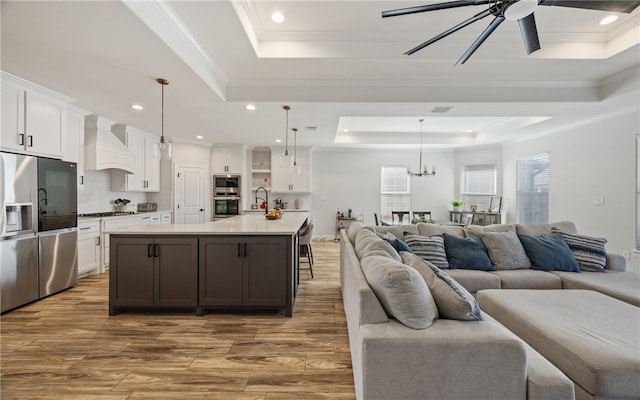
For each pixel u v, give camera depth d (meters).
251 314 3.01
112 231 2.90
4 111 2.96
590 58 3.10
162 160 6.36
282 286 2.95
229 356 2.21
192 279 2.95
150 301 2.95
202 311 2.96
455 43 3.00
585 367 1.43
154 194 6.38
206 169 6.88
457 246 3.22
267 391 1.83
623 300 2.40
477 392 1.33
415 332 1.40
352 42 3.04
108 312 3.02
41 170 3.30
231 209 7.07
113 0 1.82
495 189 7.26
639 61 3.18
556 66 3.31
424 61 3.18
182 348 2.32
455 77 3.64
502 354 1.32
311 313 3.03
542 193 6.06
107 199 5.31
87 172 4.90
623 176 4.27
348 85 3.75
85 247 4.15
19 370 2.02
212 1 2.18
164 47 2.38
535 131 5.76
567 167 5.27
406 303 1.46
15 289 3.03
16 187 3.02
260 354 2.24
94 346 2.34
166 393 1.80
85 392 1.80
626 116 4.20
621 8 1.91
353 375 1.97
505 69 3.41
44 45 2.35
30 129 3.22
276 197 7.76
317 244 7.29
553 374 1.32
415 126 6.42
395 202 8.10
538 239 3.29
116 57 2.55
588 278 2.84
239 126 5.21
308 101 3.74
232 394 1.80
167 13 2.28
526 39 2.25
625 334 1.67
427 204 8.10
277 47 3.06
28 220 3.17
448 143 7.11
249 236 2.96
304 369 2.06
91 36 2.22
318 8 2.55
